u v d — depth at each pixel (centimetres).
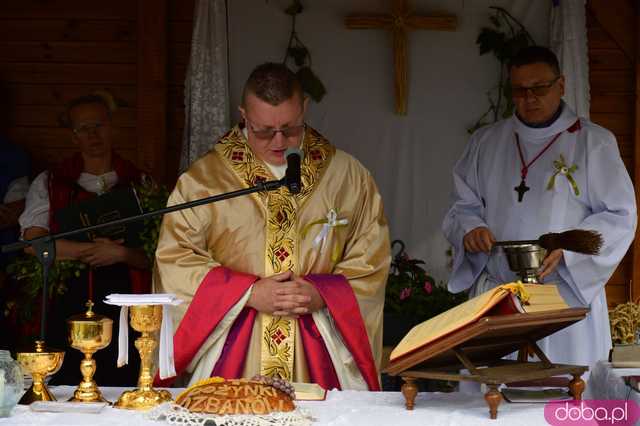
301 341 413
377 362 420
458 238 516
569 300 496
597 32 672
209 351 410
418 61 659
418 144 659
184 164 636
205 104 633
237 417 284
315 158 436
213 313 402
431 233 657
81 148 554
